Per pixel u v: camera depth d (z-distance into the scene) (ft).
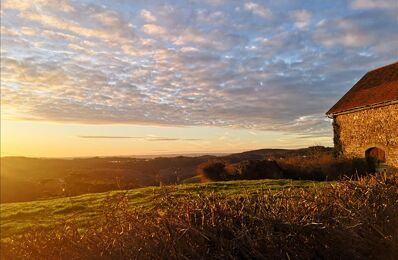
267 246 13.65
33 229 15.28
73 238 13.19
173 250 12.74
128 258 12.51
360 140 76.74
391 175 21.85
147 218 14.16
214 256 13.12
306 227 14.57
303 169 79.77
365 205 16.53
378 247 15.07
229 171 80.89
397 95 67.36
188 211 14.58
